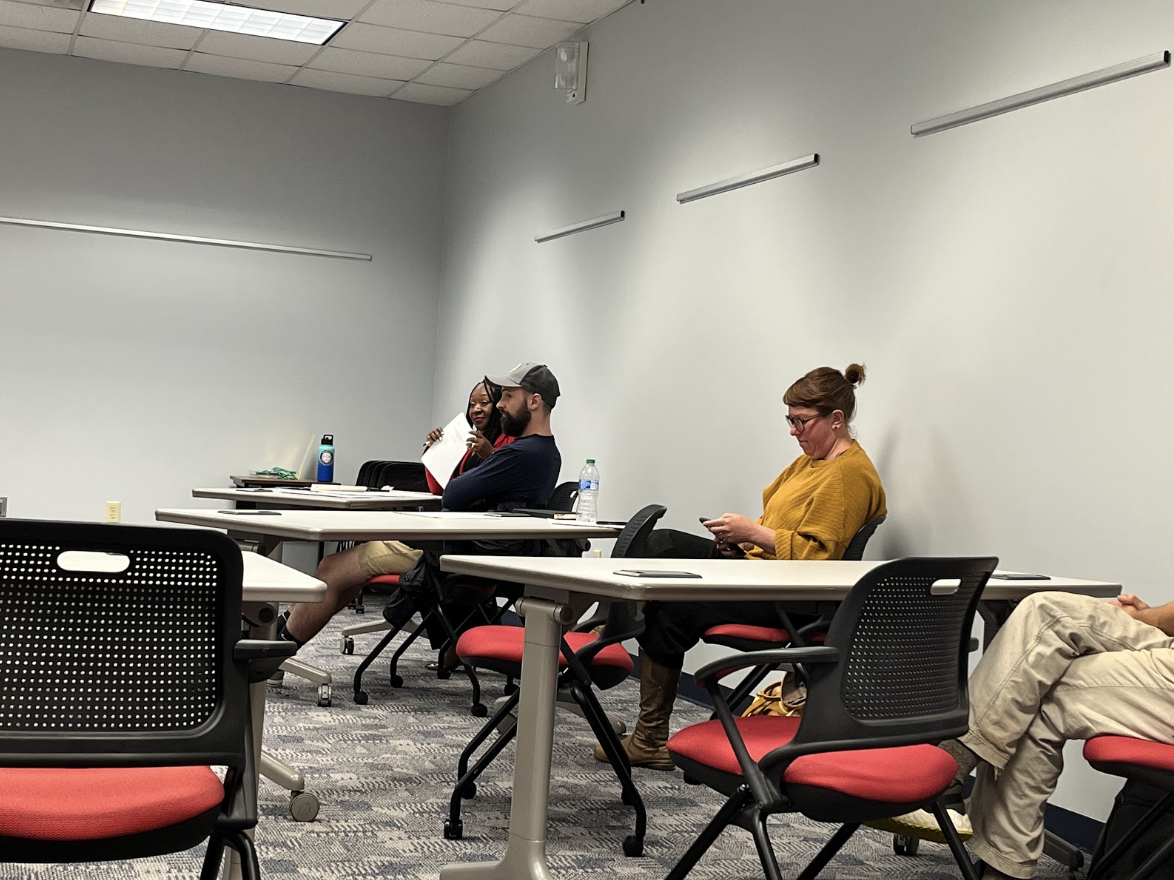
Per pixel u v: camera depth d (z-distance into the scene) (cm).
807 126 451
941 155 384
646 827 306
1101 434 320
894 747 195
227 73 749
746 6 492
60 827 139
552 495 464
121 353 736
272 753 361
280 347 773
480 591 420
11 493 713
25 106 713
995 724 235
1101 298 323
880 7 415
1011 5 359
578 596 234
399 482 690
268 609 197
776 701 361
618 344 582
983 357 362
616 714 453
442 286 810
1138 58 314
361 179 791
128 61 730
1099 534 319
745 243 486
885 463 400
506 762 365
